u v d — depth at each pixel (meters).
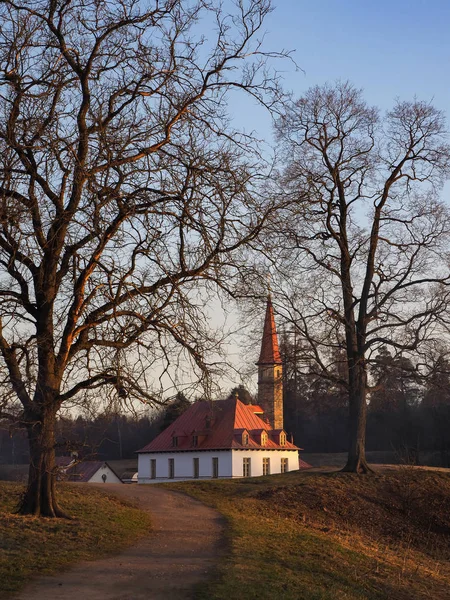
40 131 16.12
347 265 34.16
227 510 25.02
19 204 16.20
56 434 18.17
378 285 34.31
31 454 18.12
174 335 16.95
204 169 17.17
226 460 62.75
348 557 18.97
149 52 17.59
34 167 16.95
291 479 33.09
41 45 17.06
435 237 33.28
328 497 29.48
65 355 17.55
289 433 90.62
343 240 33.94
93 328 17.42
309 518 26.84
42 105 16.61
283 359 33.91
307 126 33.53
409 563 21.14
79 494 24.73
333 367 35.03
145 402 16.89
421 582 18.53
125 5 17.39
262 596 12.91
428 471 33.75
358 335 34.25
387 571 18.70
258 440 65.38
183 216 16.95
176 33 17.61
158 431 85.31
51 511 18.77
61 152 16.67
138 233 17.02
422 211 33.56
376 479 32.22
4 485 25.39
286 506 27.97
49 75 17.11
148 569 14.42
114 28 17.50
